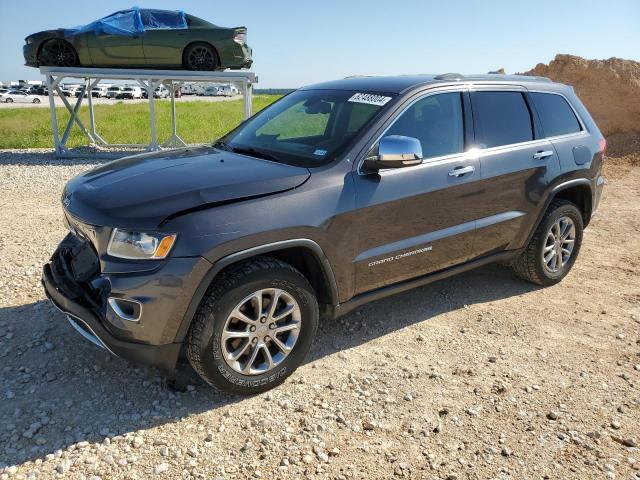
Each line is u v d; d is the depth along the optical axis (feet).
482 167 13.80
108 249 9.76
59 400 10.60
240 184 10.39
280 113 14.55
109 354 12.24
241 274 10.09
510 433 10.10
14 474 8.65
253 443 9.64
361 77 15.34
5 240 19.84
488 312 15.19
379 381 11.68
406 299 15.85
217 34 42.50
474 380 11.83
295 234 10.58
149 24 42.34
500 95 14.89
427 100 13.21
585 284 17.43
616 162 39.45
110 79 43.80
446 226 13.37
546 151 15.42
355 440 9.80
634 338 13.91
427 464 9.26
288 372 11.24
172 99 49.01
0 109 110.93
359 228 11.65
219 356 10.17
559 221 16.38
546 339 13.76
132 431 9.82
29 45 41.70
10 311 14.11
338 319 14.40
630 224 24.32
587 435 10.09
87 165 39.99
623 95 45.01
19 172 35.70
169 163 11.98
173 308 9.58
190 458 9.21
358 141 11.92
